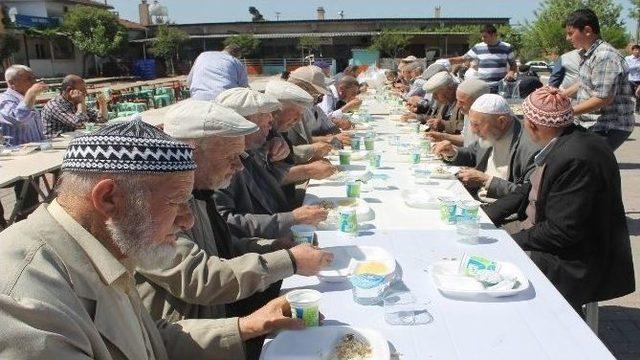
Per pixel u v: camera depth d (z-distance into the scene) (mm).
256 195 3113
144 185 1235
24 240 1166
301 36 39281
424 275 2008
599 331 3254
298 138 4766
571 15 4922
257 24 41094
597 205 2439
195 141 2164
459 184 3449
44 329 1064
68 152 1253
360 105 8312
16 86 6238
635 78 13320
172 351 1649
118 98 13750
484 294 1799
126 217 1237
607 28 22000
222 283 1828
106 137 1224
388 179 3607
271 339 1629
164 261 1361
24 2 39375
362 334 1561
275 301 1710
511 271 1986
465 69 9617
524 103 2736
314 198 3133
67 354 1072
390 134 5816
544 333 1580
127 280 1323
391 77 16031
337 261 2119
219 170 2229
